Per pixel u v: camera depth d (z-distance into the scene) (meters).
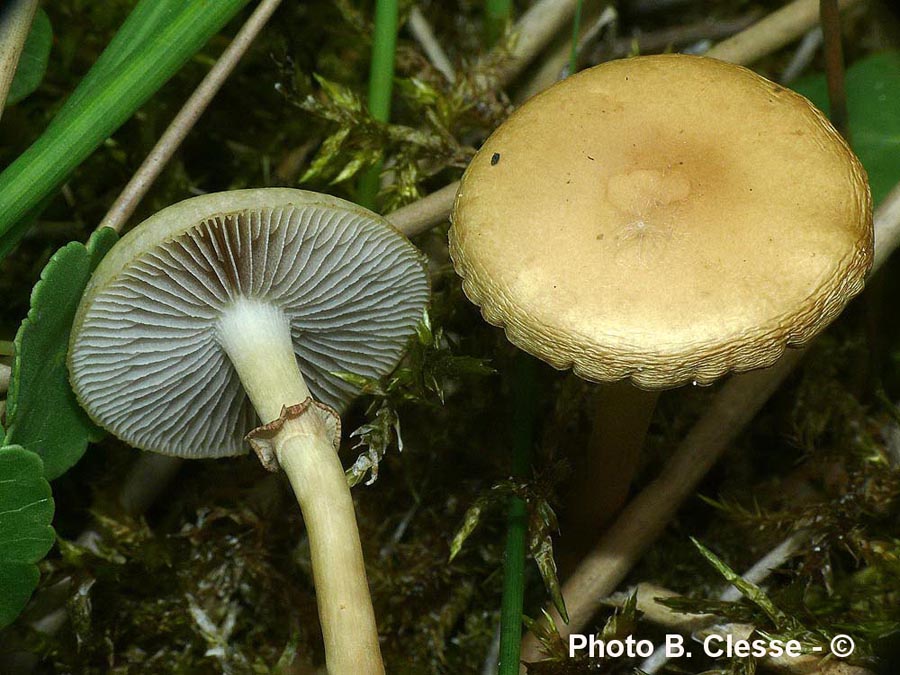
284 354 0.09
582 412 0.11
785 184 0.07
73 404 0.09
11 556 0.08
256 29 0.10
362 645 0.08
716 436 0.10
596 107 0.08
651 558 0.11
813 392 0.11
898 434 0.11
